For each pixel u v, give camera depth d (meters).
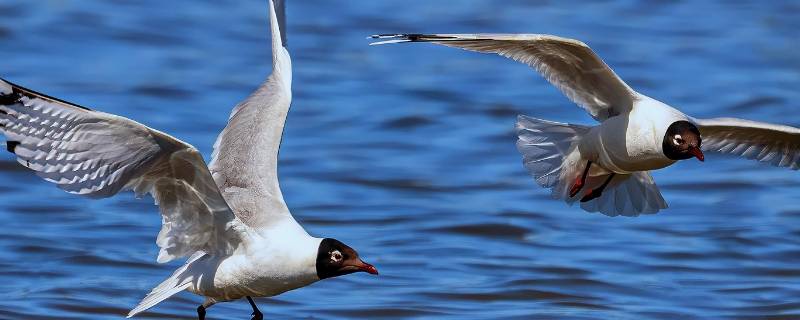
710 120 11.39
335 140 22.22
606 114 11.38
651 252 15.89
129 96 23.91
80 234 16.12
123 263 14.96
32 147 8.93
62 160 9.02
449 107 24.38
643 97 11.03
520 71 27.30
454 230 16.84
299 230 9.82
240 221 9.68
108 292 13.86
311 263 9.62
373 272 9.59
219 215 9.63
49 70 25.47
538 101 24.95
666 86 26.14
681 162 21.17
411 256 15.60
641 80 26.44
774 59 28.27
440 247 15.99
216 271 9.79
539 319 13.09
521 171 20.58
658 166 11.06
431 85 25.77
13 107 8.83
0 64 25.59
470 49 11.11
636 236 16.73
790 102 24.98
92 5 30.25
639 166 11.14
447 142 22.20
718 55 28.50
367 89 25.48
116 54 27.03
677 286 14.48
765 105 24.80
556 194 11.52
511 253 15.81
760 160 11.95
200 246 9.85
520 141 11.51
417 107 24.31
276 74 11.34
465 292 14.04
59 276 14.39
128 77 25.23
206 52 27.69
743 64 27.89
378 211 17.98
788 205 18.48
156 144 9.07
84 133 8.97
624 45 29.05
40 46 27.00
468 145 22.08
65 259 14.97
